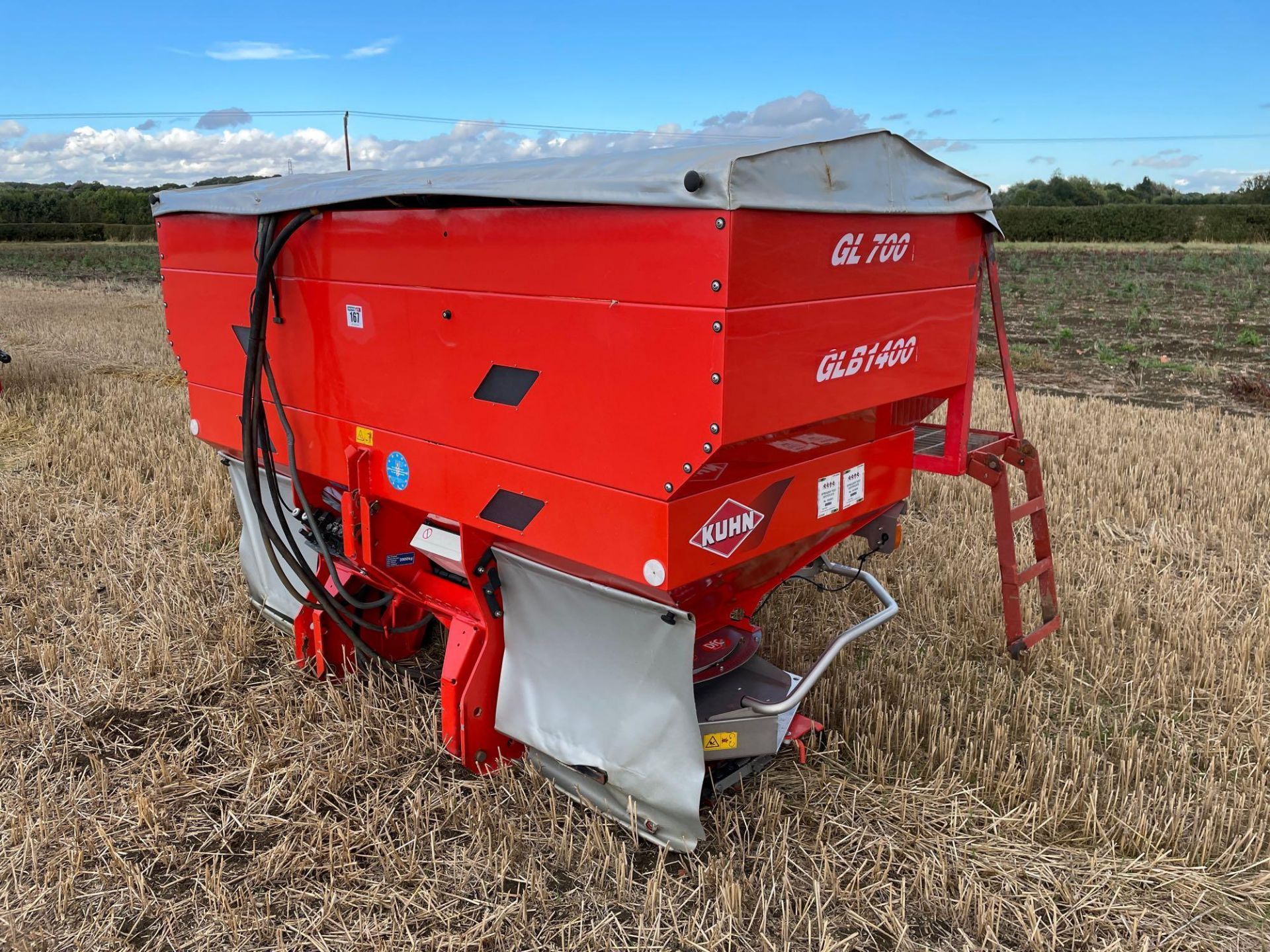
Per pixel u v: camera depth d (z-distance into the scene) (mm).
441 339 3314
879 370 3264
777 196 2555
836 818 3486
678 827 3271
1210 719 4281
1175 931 3016
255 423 4109
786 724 3637
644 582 2848
